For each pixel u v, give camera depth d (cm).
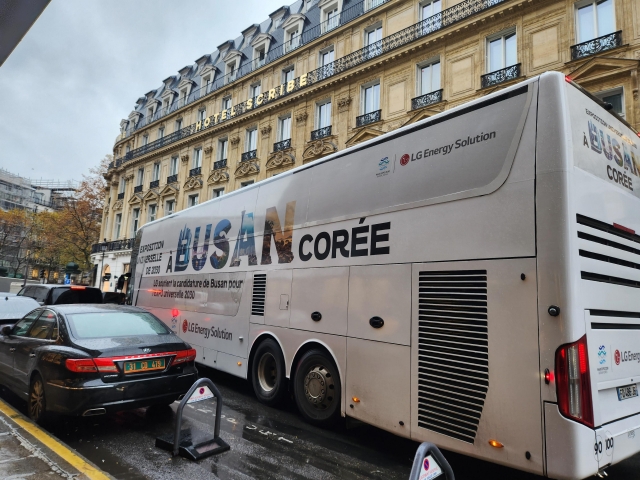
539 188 348
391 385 443
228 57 3198
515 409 338
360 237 515
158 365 550
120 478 401
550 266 331
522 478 425
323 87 2362
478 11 1788
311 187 621
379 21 2212
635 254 422
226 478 407
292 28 2733
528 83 376
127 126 4475
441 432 388
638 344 395
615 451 335
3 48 255
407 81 2022
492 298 364
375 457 473
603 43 1492
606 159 400
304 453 479
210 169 3119
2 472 366
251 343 704
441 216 422
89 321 594
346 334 511
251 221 758
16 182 11119
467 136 415
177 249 1030
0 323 887
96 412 491
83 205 4750
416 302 431
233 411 649
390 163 495
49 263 6662
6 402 664
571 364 313
